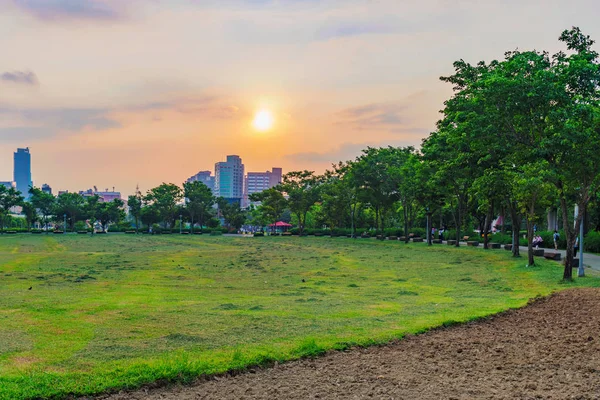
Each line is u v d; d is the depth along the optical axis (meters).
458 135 28.23
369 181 60.62
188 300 16.72
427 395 7.45
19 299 16.66
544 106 20.06
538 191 23.95
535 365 8.89
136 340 10.79
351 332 11.30
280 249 48.81
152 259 36.53
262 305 15.45
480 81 21.77
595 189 20.56
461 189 44.41
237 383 8.12
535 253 32.38
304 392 7.64
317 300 16.58
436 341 10.73
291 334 11.22
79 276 24.66
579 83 19.50
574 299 15.06
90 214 119.44
